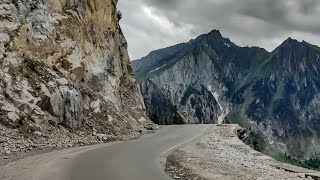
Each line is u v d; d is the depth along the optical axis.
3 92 28.98
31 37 36.62
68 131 33.47
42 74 34.03
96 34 52.75
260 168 23.62
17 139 26.06
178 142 40.47
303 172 23.20
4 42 32.34
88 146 30.89
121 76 67.25
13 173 16.94
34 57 36.19
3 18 33.41
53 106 32.47
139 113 65.31
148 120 67.50
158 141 40.78
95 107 43.00
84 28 48.97
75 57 43.62
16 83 30.47
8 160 20.38
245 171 21.78
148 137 45.34
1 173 16.80
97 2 54.22
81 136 34.50
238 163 25.36
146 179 18.31
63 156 23.89
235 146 39.00
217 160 26.28
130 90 68.88
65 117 34.00
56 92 33.16
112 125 43.47
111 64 57.00
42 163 20.28
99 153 27.03
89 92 43.91
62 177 17.02
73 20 45.78
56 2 43.59
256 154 32.81
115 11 66.25
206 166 23.05
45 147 26.73
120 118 48.19
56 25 42.31
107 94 50.50
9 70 30.98
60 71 39.25
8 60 31.50
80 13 48.12
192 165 23.20
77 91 37.41
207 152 31.66
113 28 64.31
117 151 29.11
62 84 34.84
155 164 23.34
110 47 58.53
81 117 36.91
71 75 41.78
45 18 39.81
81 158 23.73
